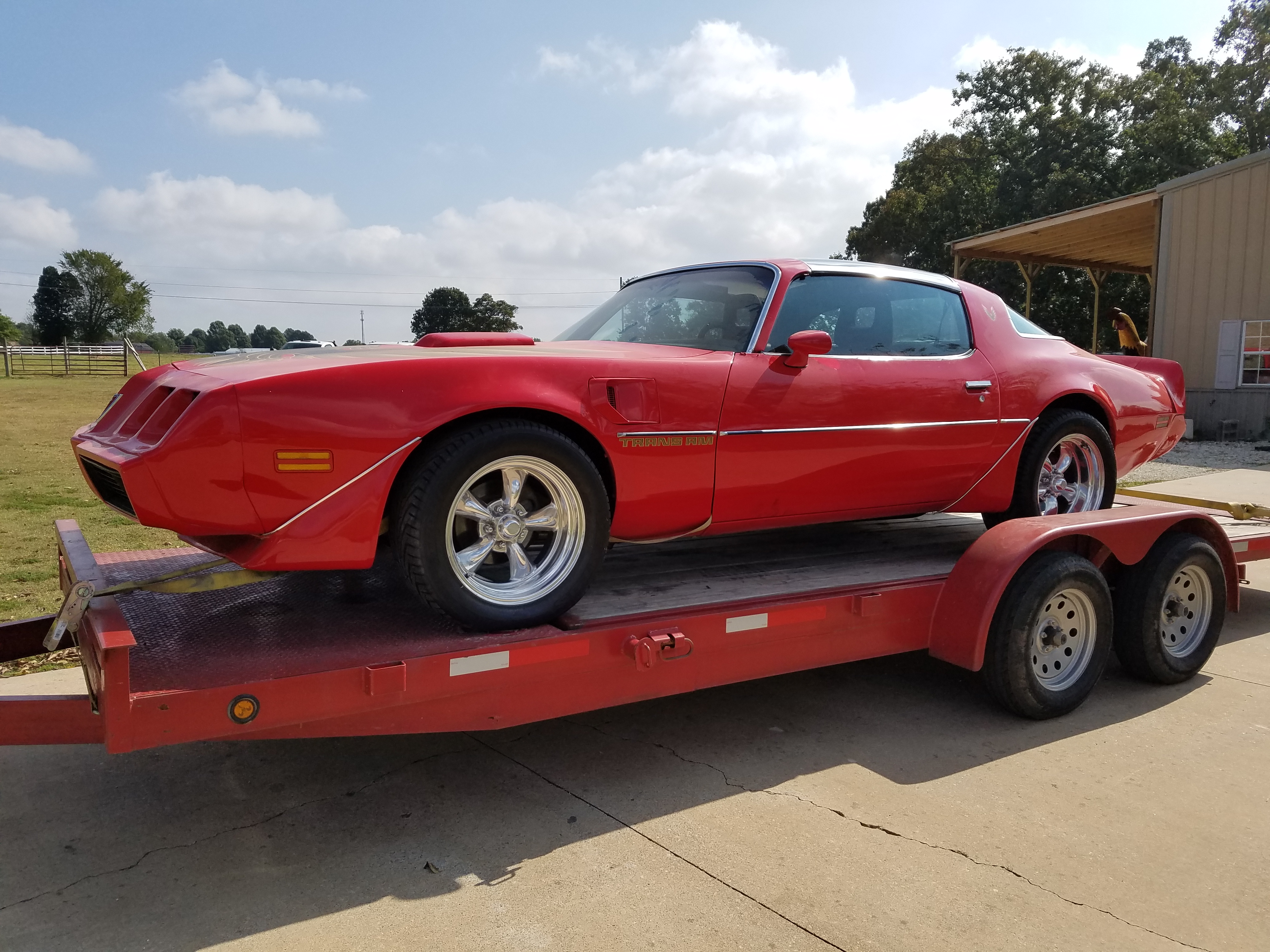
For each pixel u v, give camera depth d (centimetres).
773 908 236
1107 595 377
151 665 245
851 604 337
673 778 313
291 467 242
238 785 307
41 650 317
